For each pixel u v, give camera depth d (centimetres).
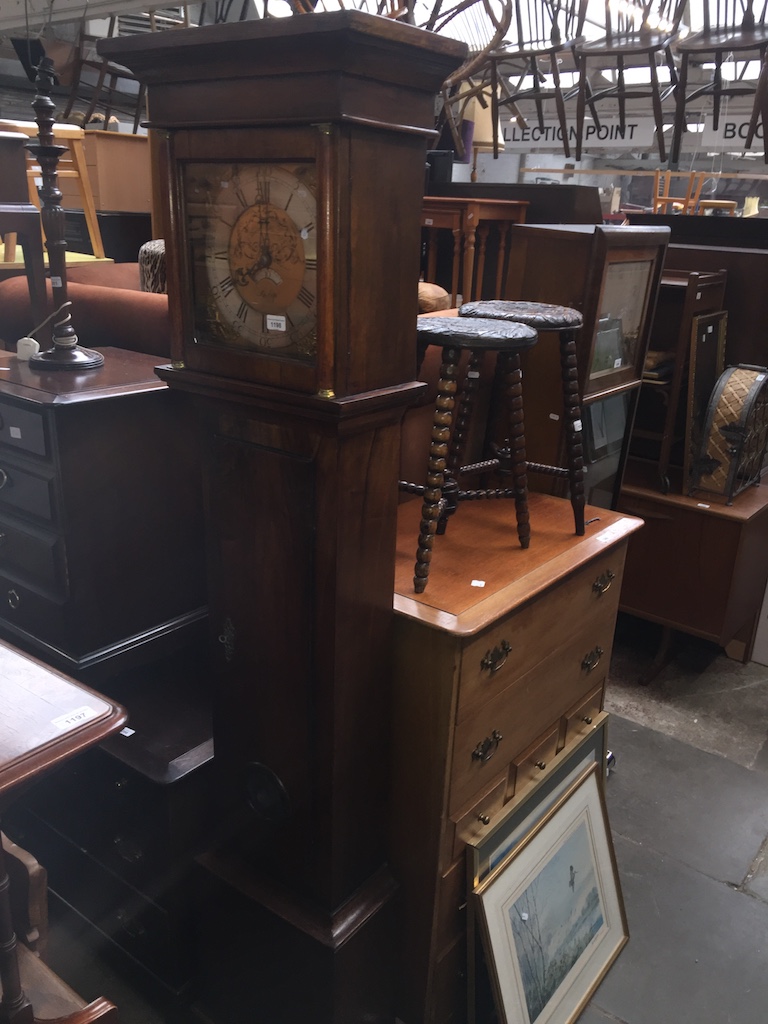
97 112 566
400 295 121
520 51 410
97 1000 109
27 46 416
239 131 112
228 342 126
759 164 552
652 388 294
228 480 136
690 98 386
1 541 179
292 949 148
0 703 99
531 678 165
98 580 171
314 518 126
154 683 188
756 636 309
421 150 117
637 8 416
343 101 101
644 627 335
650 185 602
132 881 168
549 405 201
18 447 166
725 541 275
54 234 184
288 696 139
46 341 211
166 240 127
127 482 171
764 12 366
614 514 191
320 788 140
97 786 167
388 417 125
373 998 158
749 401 270
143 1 367
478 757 153
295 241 112
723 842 222
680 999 178
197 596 193
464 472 169
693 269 308
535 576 157
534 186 393
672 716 277
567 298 194
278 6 496
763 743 265
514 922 161
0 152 205
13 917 119
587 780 192
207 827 165
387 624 141
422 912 156
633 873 210
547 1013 165
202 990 170
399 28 101
